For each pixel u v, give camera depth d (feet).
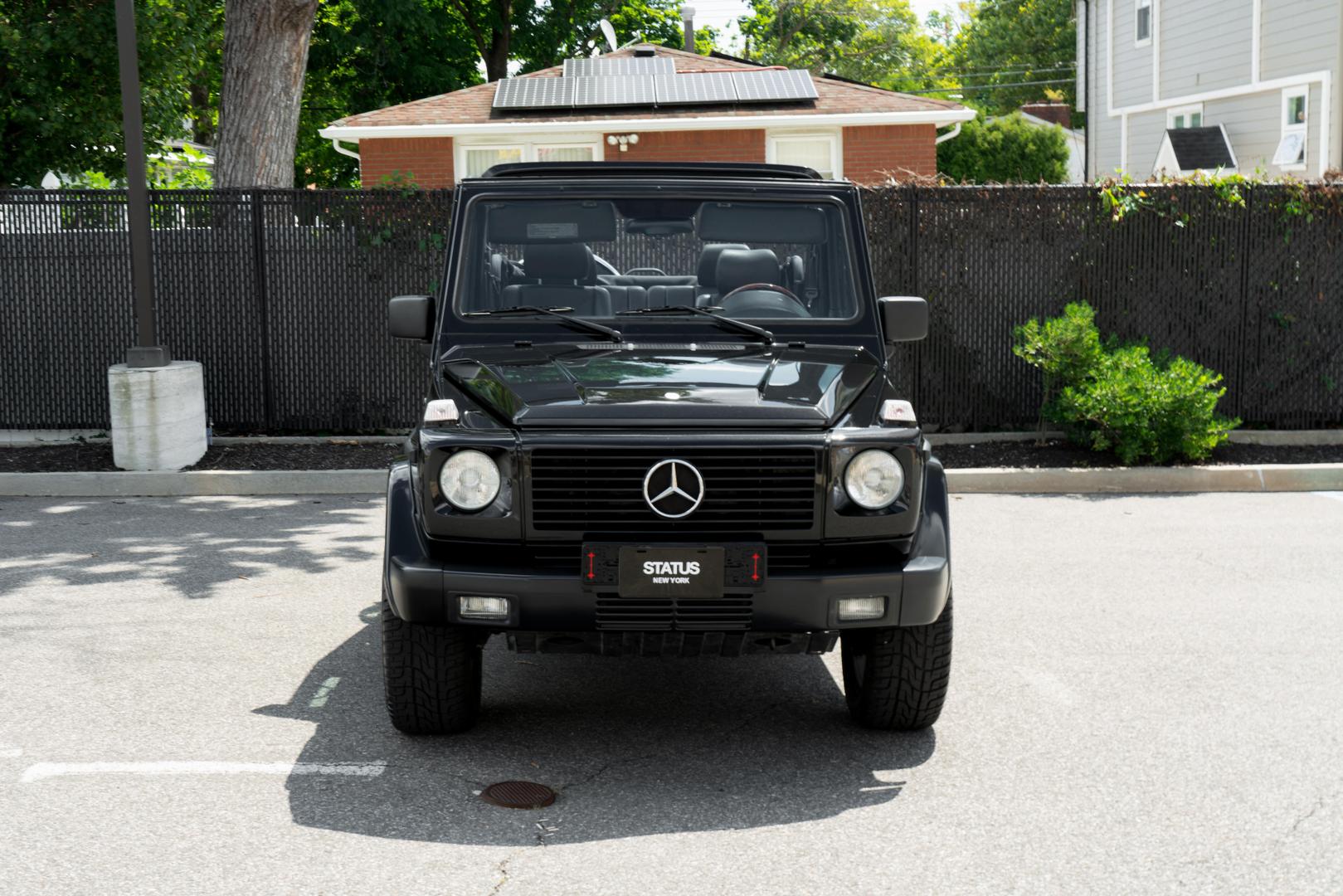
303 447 38.63
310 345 40.16
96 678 18.84
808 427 14.94
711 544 14.44
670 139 76.07
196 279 39.75
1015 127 124.98
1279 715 17.40
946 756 16.03
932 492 15.75
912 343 40.09
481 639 16.25
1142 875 12.67
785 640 15.21
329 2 118.73
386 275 39.93
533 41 131.03
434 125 74.08
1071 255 39.93
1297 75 75.31
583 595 14.52
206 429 37.78
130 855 13.00
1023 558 26.99
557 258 18.51
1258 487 35.17
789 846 13.35
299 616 22.35
